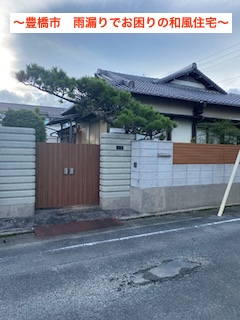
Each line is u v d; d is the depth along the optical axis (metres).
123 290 2.65
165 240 4.20
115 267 3.18
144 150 5.88
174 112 9.55
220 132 9.14
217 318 2.19
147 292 2.61
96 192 6.26
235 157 7.34
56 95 5.88
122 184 6.16
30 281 2.83
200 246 3.93
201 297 2.51
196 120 10.08
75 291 2.63
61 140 15.34
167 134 8.79
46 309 2.33
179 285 2.75
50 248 3.81
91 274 3.00
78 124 12.55
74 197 6.03
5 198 5.04
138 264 3.27
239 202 7.43
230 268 3.17
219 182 7.05
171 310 2.30
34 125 8.02
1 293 2.59
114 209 6.04
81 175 6.09
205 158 6.79
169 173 6.23
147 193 5.92
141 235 4.45
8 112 8.34
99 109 6.35
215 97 11.43
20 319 2.19
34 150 5.29
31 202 5.25
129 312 2.28
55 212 5.61
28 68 5.33
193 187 6.60
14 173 5.09
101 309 2.33
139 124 5.79
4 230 4.52
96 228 4.77
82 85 5.62
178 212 6.20
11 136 5.05
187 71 12.76
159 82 12.46
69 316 2.23
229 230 4.78
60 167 5.88
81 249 3.77
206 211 6.39
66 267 3.17
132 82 8.75
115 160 6.07
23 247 3.85
